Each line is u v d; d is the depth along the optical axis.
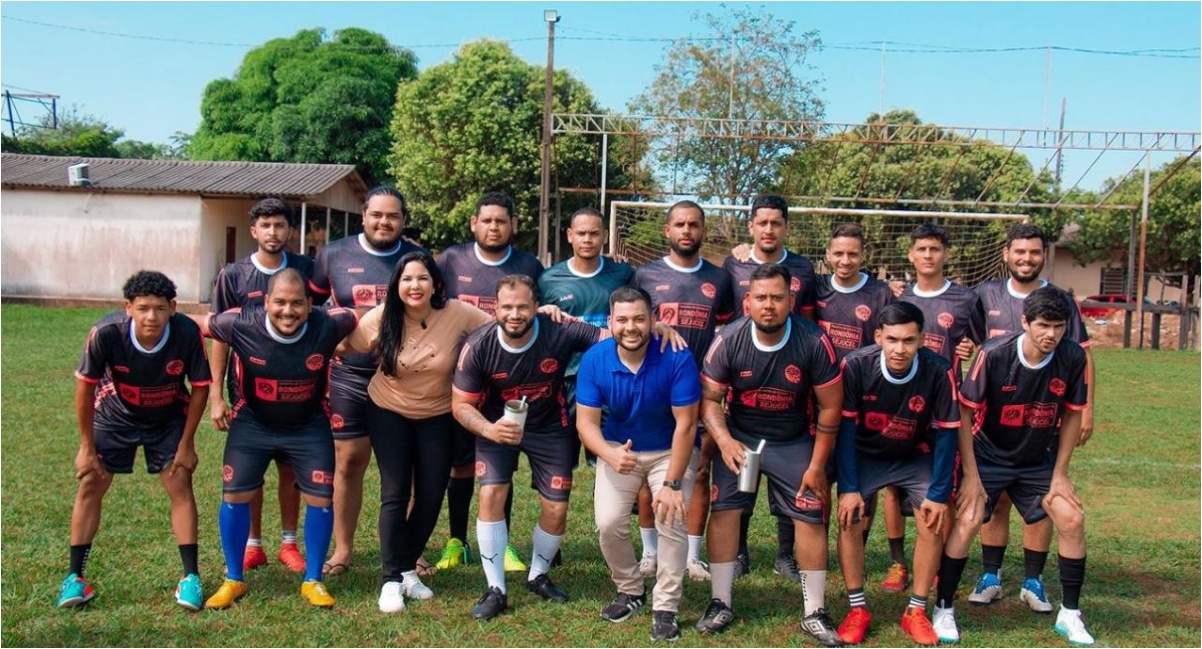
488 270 6.09
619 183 32.62
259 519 5.88
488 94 31.22
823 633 4.86
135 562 5.76
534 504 7.49
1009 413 5.13
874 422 5.03
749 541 6.73
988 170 31.94
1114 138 22.81
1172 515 7.51
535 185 31.69
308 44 40.00
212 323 5.14
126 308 5.07
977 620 5.30
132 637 4.70
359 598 5.34
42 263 26.81
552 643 4.79
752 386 4.95
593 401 4.99
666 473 4.92
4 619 4.84
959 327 6.09
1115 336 26.30
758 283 4.75
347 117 35.62
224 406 5.86
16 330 19.38
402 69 39.50
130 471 5.29
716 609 5.02
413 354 5.20
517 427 4.83
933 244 6.02
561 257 34.69
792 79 31.58
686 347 4.96
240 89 39.50
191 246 26.81
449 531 6.65
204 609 5.11
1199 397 14.53
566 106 32.06
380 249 5.95
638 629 5.01
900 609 5.45
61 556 5.79
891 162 32.34
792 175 30.92
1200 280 24.70
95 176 28.16
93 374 4.96
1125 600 5.59
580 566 6.07
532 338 5.11
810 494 4.95
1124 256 33.97
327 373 5.30
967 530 4.93
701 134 22.44
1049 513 5.11
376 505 7.34
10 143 39.56
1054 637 5.03
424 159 31.50
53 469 8.01
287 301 4.94
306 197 26.36
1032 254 5.91
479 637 4.84
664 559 4.89
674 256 5.98
